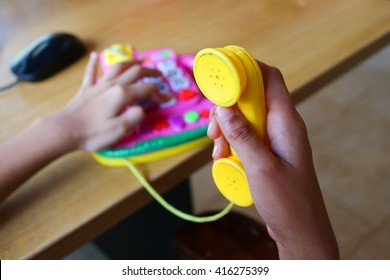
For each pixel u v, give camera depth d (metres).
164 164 0.49
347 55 0.59
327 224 0.34
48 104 0.59
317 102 1.59
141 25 0.73
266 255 0.70
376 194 1.25
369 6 0.69
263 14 0.71
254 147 0.31
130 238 0.92
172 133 0.50
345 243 1.14
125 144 0.49
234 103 0.32
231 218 0.78
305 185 0.32
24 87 0.63
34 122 0.51
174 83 0.56
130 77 0.54
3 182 0.46
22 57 0.65
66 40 0.66
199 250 0.73
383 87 1.63
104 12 0.79
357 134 1.45
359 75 1.70
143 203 0.48
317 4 0.72
